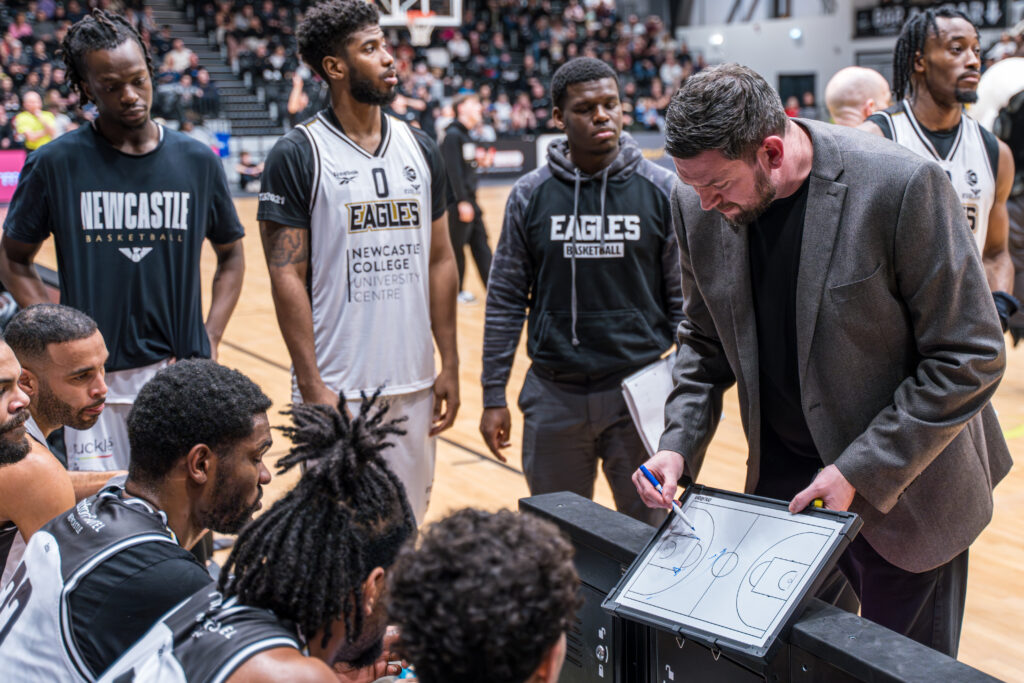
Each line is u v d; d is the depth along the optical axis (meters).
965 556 1.84
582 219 2.53
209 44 18.08
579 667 1.70
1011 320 4.40
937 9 2.75
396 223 2.62
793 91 20.05
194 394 1.46
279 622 1.22
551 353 2.59
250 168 15.04
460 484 3.89
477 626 0.94
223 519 1.52
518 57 20.25
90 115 12.35
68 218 2.61
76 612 1.32
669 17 22.23
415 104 9.46
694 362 1.91
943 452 1.69
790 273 1.69
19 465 1.74
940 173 1.56
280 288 2.54
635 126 18.33
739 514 1.52
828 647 1.24
